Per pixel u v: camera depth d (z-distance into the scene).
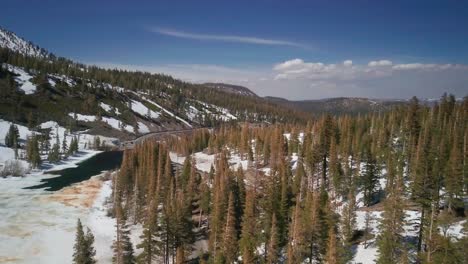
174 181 82.88
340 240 50.47
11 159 134.38
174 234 53.12
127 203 80.25
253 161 115.25
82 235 44.03
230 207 50.16
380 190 74.06
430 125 88.06
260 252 56.06
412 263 43.19
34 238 66.50
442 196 53.25
